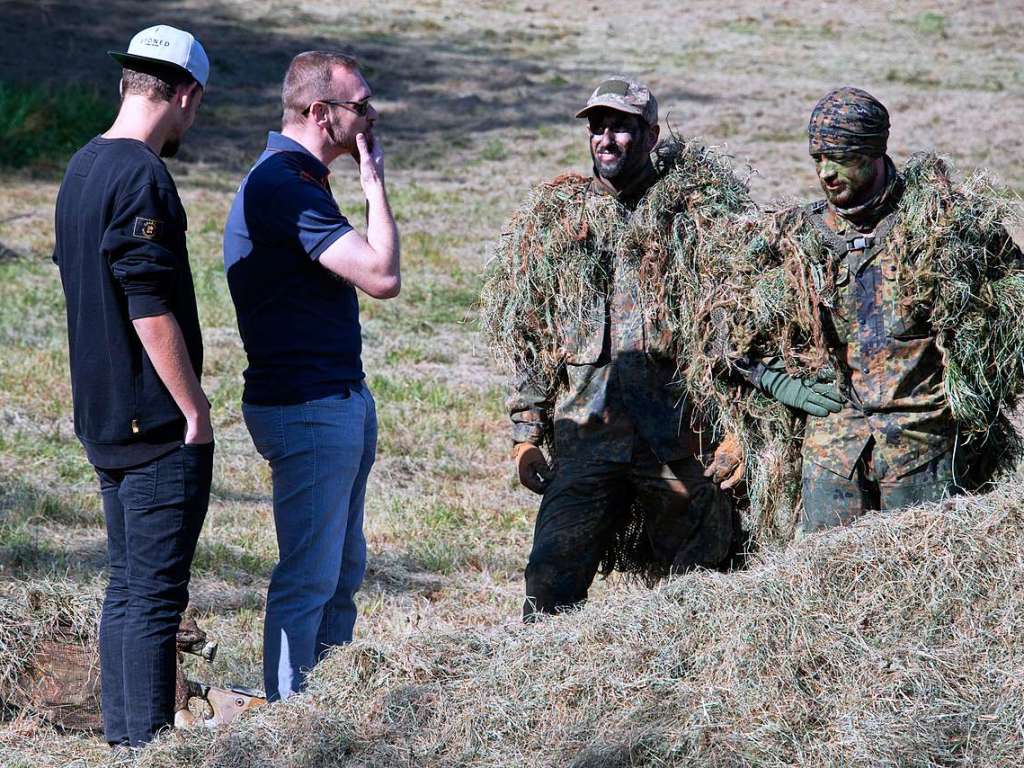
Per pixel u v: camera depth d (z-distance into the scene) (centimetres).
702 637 1405
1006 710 1259
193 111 1505
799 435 1638
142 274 1393
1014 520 1409
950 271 1453
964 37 12138
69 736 1623
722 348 1625
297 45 11325
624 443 1742
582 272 1738
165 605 1493
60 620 1683
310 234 1532
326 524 1584
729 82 10206
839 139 1447
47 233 5822
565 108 9519
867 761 1234
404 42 11831
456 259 5578
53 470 2886
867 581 1394
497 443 3269
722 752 1279
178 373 1423
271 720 1445
